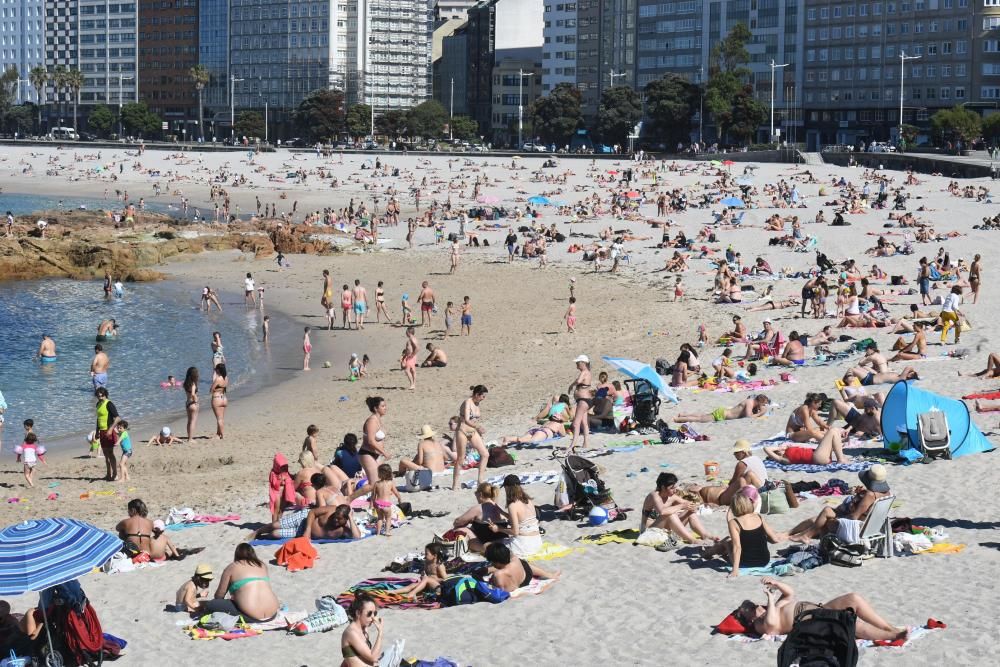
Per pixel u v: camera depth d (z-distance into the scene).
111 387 46.31
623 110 194.00
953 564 19.38
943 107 174.50
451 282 72.56
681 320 56.34
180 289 74.56
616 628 17.58
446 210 102.94
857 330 48.28
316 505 24.53
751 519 19.81
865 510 19.95
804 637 13.69
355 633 15.98
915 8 175.62
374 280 74.62
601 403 33.12
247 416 40.94
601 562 20.86
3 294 73.06
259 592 19.28
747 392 37.34
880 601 17.69
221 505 28.52
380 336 56.66
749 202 103.25
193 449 35.88
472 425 27.61
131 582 21.86
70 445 37.34
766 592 16.89
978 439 26.72
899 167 135.25
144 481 31.78
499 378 45.50
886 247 72.44
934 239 77.88
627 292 66.19
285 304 67.56
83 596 17.36
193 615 19.61
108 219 108.12
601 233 87.19
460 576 19.84
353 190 140.38
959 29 171.62
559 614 18.44
